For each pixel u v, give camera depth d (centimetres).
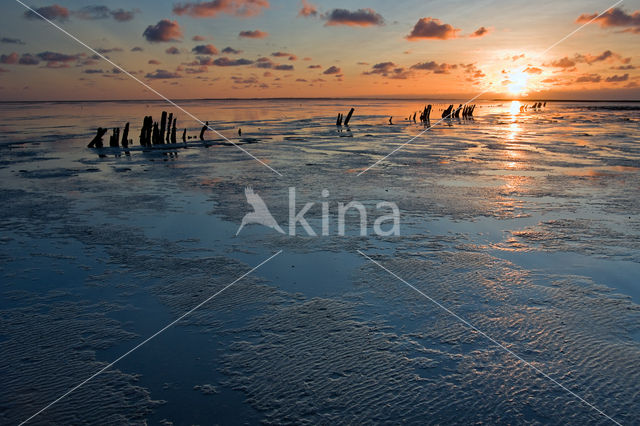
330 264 819
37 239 953
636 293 686
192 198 1343
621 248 884
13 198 1334
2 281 739
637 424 411
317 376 486
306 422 416
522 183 1561
